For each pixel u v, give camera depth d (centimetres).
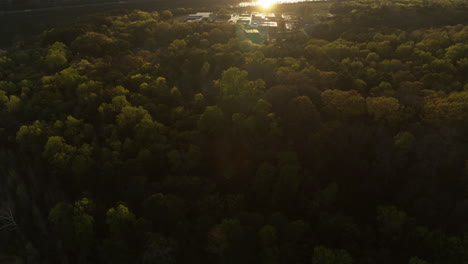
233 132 12225
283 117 12394
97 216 10800
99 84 15012
